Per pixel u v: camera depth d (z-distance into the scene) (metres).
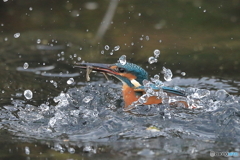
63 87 11.31
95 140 7.71
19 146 7.49
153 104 9.48
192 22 17.42
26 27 17.05
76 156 7.00
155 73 12.56
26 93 9.64
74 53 14.35
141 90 9.88
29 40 15.70
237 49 14.55
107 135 7.93
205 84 11.52
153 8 18.97
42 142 7.67
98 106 9.73
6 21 17.56
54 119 8.73
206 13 18.22
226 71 12.58
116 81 12.02
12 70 12.66
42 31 16.69
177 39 15.71
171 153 7.05
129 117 8.78
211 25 17.09
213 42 15.40
